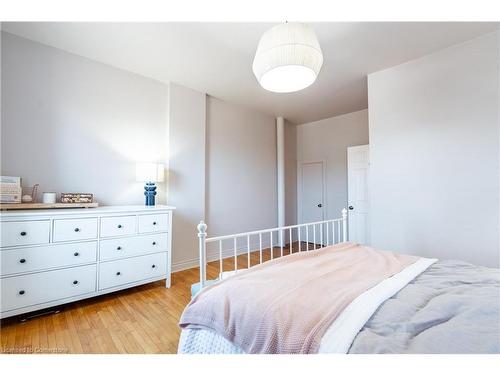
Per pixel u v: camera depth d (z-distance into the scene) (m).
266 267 1.49
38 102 2.31
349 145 4.43
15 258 1.81
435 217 2.42
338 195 4.55
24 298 1.84
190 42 2.30
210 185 3.73
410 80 2.60
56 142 2.40
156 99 3.12
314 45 1.40
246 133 4.26
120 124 2.82
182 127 3.28
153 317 2.00
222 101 3.89
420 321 0.88
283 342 0.85
